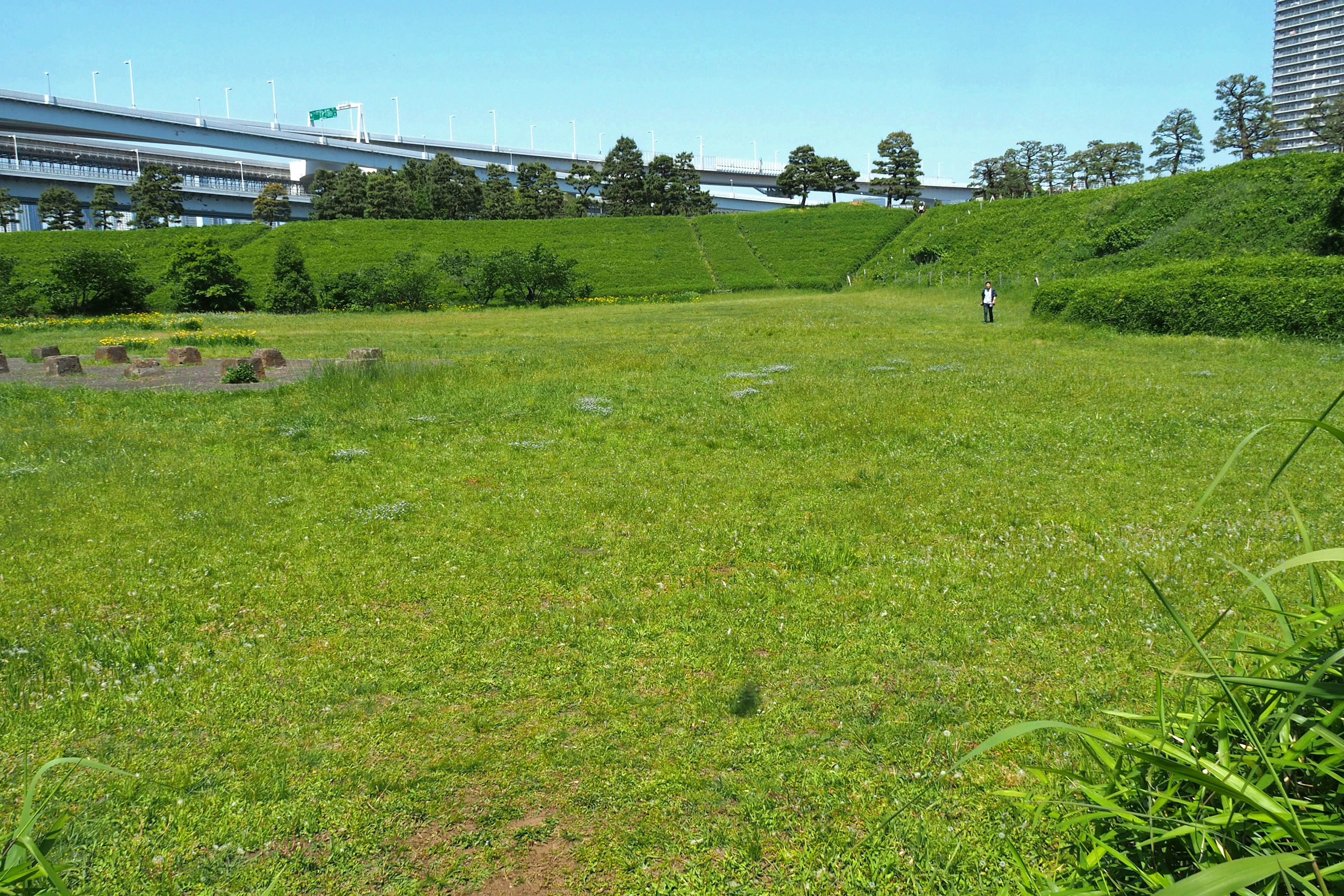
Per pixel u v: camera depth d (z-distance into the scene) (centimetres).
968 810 347
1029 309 3162
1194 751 250
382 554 674
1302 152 4462
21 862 230
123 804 364
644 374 1647
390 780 379
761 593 580
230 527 745
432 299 4838
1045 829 326
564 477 913
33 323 3631
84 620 557
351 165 7831
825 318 2964
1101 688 437
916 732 405
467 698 452
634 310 4119
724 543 686
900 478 872
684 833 343
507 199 8081
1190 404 1179
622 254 6241
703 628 527
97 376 1886
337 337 2778
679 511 779
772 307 3778
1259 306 2006
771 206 11612
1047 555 636
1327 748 240
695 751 396
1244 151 6141
